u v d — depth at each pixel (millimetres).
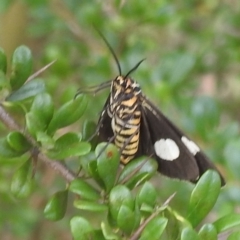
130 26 318
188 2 342
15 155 232
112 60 322
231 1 351
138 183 237
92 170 234
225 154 298
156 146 264
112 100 259
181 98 317
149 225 225
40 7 326
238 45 340
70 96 295
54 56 320
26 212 319
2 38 352
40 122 232
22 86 238
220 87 370
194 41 343
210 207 232
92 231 227
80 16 323
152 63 342
